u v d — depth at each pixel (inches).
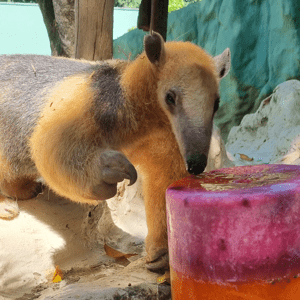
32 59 34.9
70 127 27.4
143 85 28.1
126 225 43.4
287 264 19.0
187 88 25.0
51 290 30.3
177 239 20.5
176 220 20.3
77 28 46.7
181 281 20.6
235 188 19.9
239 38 102.0
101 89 28.5
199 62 25.9
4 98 33.8
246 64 102.1
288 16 93.0
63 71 33.2
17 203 36.7
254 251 18.8
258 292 19.0
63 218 37.2
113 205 43.1
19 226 34.3
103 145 28.0
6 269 31.1
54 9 89.4
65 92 30.0
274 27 97.1
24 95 33.2
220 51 106.0
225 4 104.0
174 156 30.5
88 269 34.1
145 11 46.8
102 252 37.2
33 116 32.3
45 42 128.3
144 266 33.1
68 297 26.5
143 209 45.5
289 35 94.2
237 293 19.1
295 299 19.3
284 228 18.8
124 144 29.6
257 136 80.2
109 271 33.7
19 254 32.3
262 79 101.2
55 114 28.9
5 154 34.3
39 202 37.9
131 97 28.4
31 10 125.8
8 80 34.2
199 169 23.7
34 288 30.8
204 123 24.5
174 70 25.7
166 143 30.1
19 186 36.4
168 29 119.3
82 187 26.7
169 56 26.5
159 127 29.4
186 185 21.5
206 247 19.3
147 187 32.2
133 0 142.5
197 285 19.9
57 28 90.7
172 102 25.8
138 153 31.3
